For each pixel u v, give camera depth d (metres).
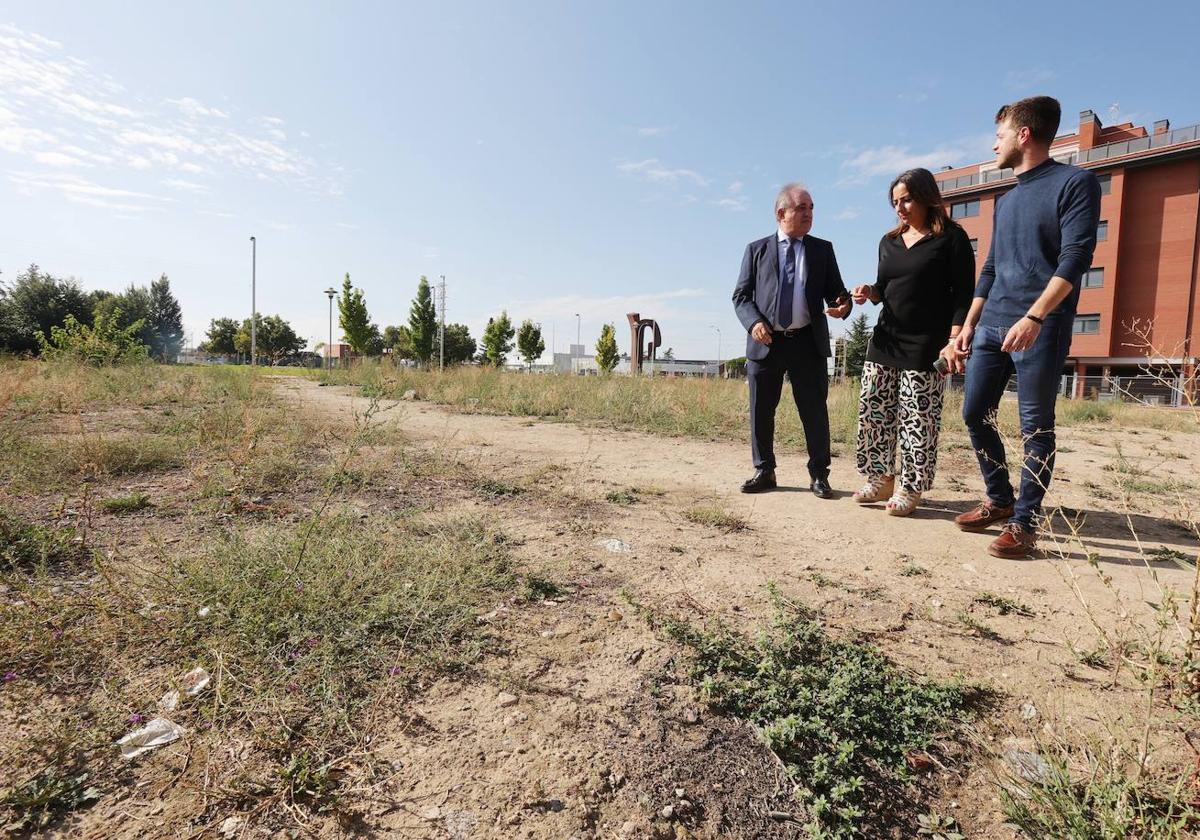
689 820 1.18
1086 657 1.74
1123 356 34.22
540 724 1.42
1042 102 2.70
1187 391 1.58
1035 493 2.62
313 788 1.19
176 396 7.91
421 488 3.58
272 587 1.86
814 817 1.21
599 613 1.99
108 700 1.40
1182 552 2.70
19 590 1.70
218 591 1.82
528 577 2.21
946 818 1.23
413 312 42.81
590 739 1.37
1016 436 5.64
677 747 1.37
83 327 12.09
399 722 1.40
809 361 3.78
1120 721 1.42
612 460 4.93
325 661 1.57
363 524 2.69
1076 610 2.10
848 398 9.03
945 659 1.76
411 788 1.21
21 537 2.23
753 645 1.79
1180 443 7.15
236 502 2.91
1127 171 34.12
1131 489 4.14
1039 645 1.85
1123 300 34.38
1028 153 2.77
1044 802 1.20
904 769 1.35
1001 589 2.29
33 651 1.56
